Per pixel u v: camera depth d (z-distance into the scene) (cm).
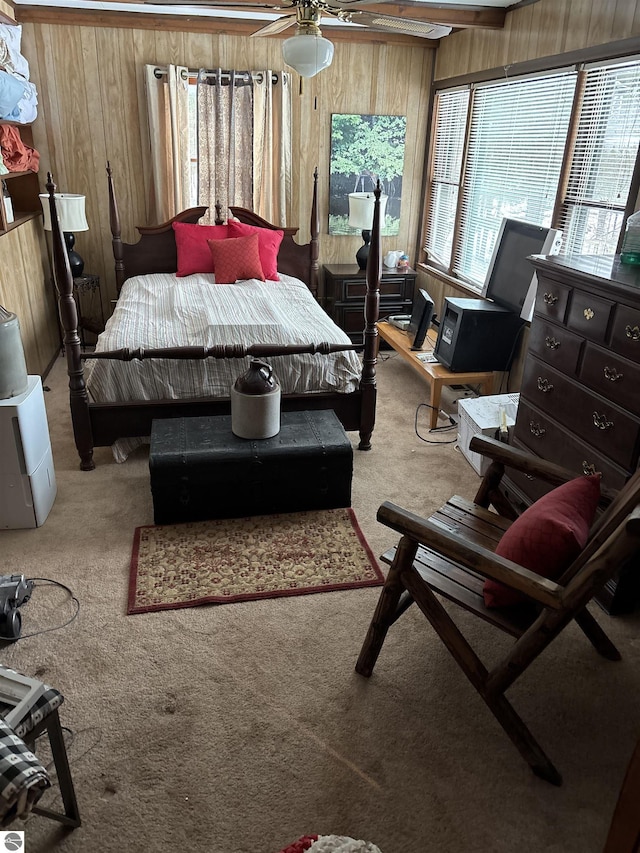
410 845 150
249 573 246
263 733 178
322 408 335
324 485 284
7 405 248
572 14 333
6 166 390
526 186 395
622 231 308
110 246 520
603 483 223
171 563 250
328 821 155
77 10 445
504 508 219
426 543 167
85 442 315
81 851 147
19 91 376
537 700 193
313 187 493
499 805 160
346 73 504
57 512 285
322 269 550
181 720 181
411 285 533
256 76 484
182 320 358
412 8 382
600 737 181
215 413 323
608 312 217
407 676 200
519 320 371
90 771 166
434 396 375
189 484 269
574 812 159
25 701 131
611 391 218
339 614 226
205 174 504
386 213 547
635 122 299
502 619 170
